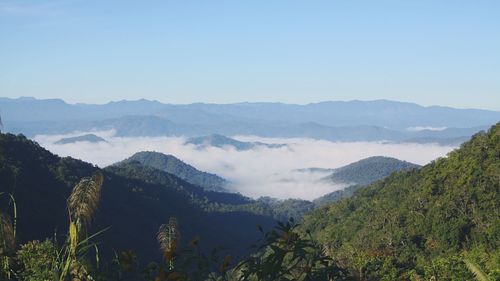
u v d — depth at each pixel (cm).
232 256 331
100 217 5144
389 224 4328
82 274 386
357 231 4694
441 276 1592
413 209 4378
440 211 4038
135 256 372
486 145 4612
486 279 668
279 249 311
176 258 335
